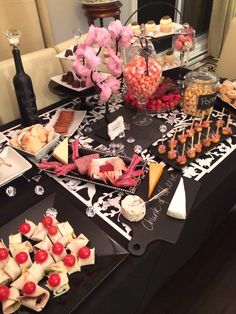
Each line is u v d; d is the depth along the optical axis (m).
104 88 1.06
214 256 1.47
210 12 3.30
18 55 1.09
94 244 0.79
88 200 0.92
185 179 0.96
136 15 2.75
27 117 1.21
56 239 0.79
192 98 1.22
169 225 0.84
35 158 1.05
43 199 0.90
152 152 1.07
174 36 1.55
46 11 2.10
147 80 1.09
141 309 0.96
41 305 0.67
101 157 1.04
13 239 0.79
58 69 1.54
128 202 0.86
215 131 1.16
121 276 0.74
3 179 0.97
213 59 3.31
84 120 1.27
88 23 2.48
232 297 1.32
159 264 0.89
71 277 0.72
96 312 0.70
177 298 1.31
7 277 0.70
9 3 1.92
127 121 1.24
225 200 1.10
